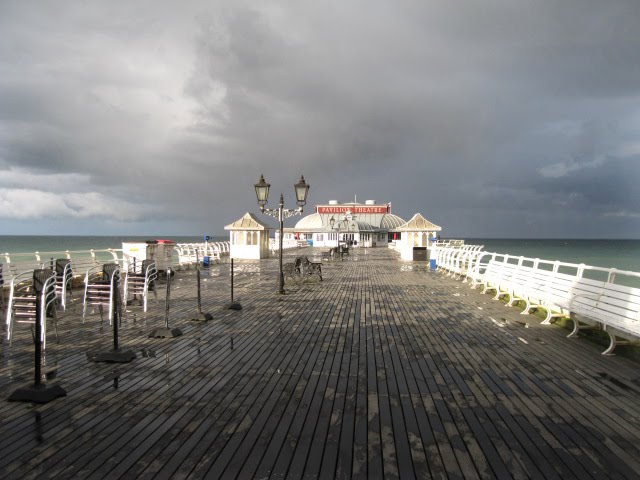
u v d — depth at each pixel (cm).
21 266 1194
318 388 494
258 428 391
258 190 1305
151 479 311
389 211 6419
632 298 595
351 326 830
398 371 558
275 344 691
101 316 835
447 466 332
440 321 883
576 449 358
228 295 1235
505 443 368
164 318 886
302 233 5966
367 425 400
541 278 922
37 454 343
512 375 543
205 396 466
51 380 514
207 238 2672
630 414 427
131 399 456
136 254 1595
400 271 2077
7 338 657
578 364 590
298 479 313
